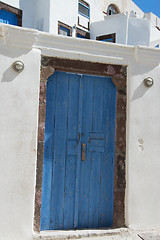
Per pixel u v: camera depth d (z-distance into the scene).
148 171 3.55
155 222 3.50
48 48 3.27
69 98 3.51
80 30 12.62
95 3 14.08
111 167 3.60
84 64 3.44
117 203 3.44
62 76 3.49
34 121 3.14
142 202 3.47
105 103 3.64
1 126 3.02
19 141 3.07
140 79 3.62
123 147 3.54
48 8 10.10
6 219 2.95
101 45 3.45
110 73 3.55
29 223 3.01
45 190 3.31
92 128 3.57
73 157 3.47
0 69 3.05
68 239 3.07
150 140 3.60
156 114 3.66
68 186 3.42
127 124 3.56
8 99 3.06
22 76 3.12
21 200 3.01
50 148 3.38
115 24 12.70
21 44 3.11
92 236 3.17
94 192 3.52
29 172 3.07
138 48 3.52
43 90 3.25
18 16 9.80
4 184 2.98
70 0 11.60
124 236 3.21
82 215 3.44
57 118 3.44
